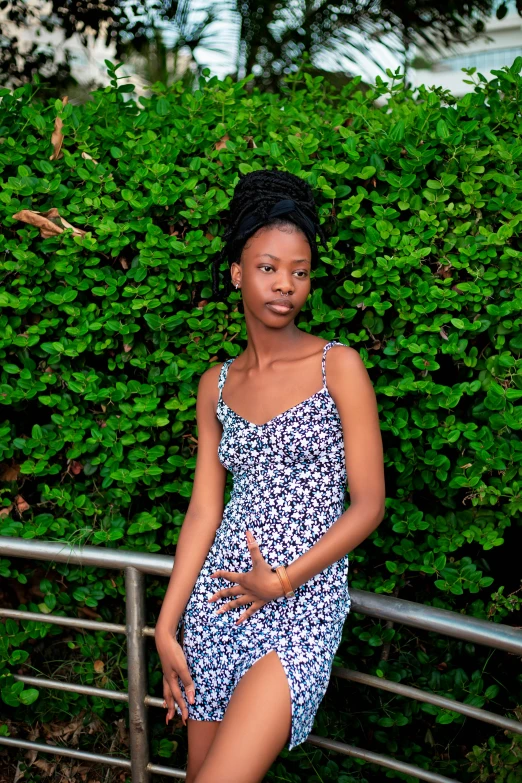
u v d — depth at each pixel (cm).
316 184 194
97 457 210
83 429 209
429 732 210
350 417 160
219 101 226
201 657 164
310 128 219
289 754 212
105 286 211
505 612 196
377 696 212
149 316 200
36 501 229
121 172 208
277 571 150
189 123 218
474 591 192
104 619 229
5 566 223
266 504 162
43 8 439
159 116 229
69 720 236
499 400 182
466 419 197
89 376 206
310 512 161
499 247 190
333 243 194
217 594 162
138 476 203
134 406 204
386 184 200
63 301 203
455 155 191
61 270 204
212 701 162
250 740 139
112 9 440
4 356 210
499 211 191
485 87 213
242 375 174
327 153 203
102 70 450
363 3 445
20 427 226
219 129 209
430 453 191
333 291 203
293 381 164
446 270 193
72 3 437
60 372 214
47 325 207
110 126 228
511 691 208
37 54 445
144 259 198
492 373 188
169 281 205
